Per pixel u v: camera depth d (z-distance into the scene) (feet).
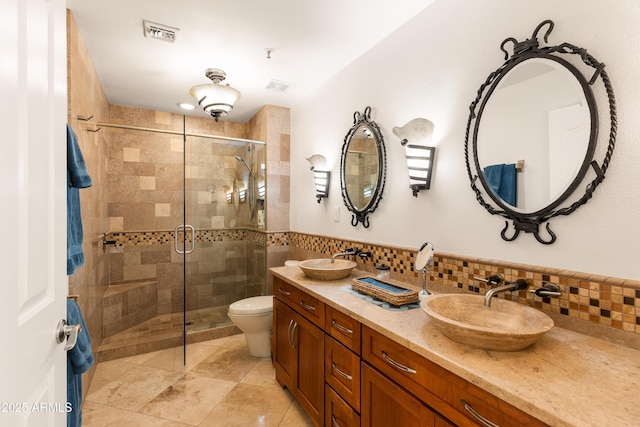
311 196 9.53
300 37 6.51
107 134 9.71
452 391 2.95
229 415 6.02
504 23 4.35
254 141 10.52
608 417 2.11
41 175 2.64
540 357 3.00
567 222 3.69
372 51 6.89
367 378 4.14
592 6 3.47
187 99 10.01
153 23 5.98
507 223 4.31
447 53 5.18
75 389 3.89
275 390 6.91
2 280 2.02
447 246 5.20
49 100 2.84
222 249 10.68
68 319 3.74
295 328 6.26
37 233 2.56
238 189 10.82
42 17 2.68
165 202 10.61
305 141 9.86
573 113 3.59
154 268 10.38
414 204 5.85
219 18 5.84
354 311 4.40
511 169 4.22
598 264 3.43
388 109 6.45
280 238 10.68
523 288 4.03
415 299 4.72
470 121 4.74
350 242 7.61
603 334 3.37
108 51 7.00
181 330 9.52
